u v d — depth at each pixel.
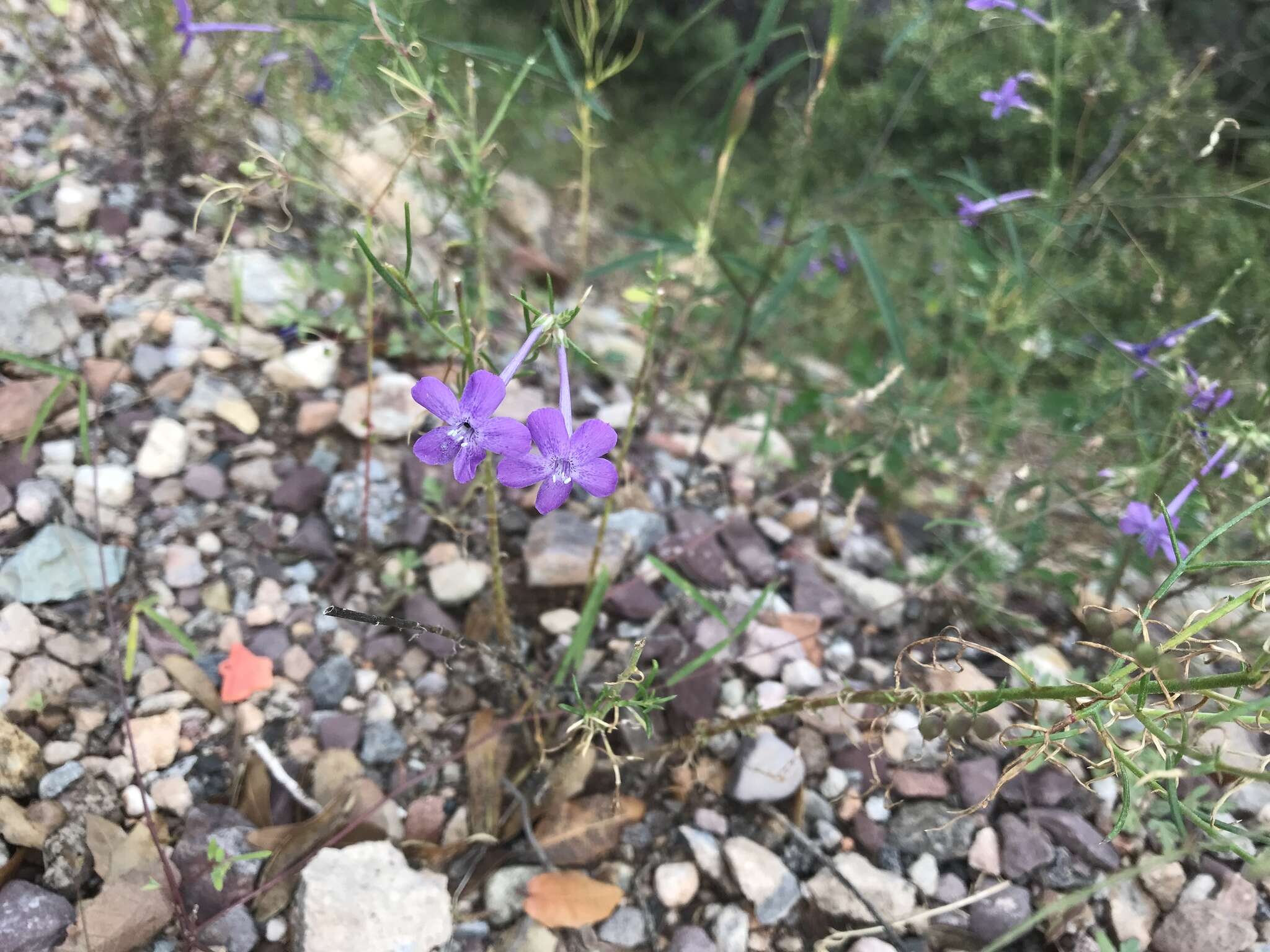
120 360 0.36
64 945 0.23
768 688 0.32
